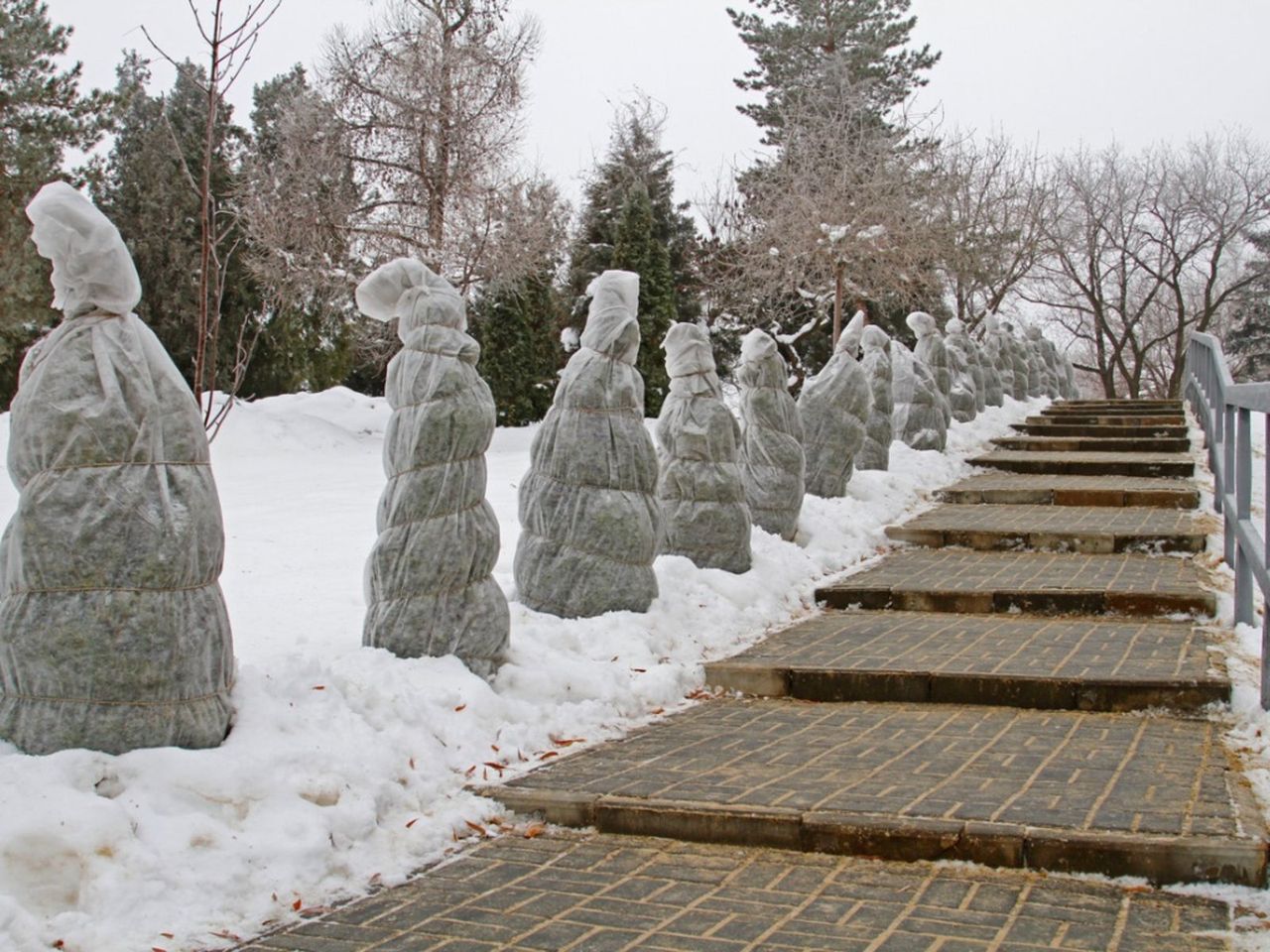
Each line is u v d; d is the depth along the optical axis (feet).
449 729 19.31
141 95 98.02
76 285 16.28
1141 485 47.60
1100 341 138.92
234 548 34.94
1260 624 26.35
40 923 12.98
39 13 85.30
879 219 86.07
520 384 90.68
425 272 22.91
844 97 100.58
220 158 87.51
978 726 21.52
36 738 15.43
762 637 28.35
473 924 13.83
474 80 82.53
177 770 15.37
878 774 18.38
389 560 21.70
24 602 15.60
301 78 99.86
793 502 36.01
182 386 16.71
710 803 16.99
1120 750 19.44
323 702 18.29
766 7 127.13
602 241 112.27
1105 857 14.82
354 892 14.92
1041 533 38.17
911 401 55.83
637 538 26.40
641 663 24.40
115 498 15.70
